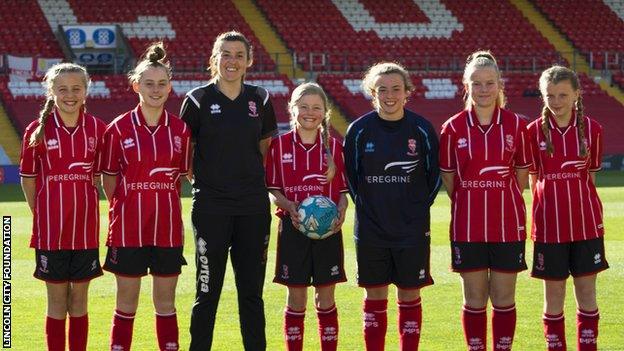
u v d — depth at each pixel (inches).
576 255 303.3
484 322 297.7
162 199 290.2
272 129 305.0
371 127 300.5
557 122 302.8
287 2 1611.7
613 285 456.4
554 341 303.0
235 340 351.9
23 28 1454.2
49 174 288.7
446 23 1627.7
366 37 1574.8
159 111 292.7
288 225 304.0
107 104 1341.0
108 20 1496.1
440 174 303.9
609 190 1001.5
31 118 1275.8
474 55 307.9
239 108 294.8
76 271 291.3
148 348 339.6
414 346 302.0
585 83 1518.2
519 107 1448.1
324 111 307.7
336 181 311.0
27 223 732.0
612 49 1620.3
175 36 1494.8
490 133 294.8
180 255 293.6
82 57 1456.7
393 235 296.0
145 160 288.4
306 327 373.4
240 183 293.0
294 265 302.8
